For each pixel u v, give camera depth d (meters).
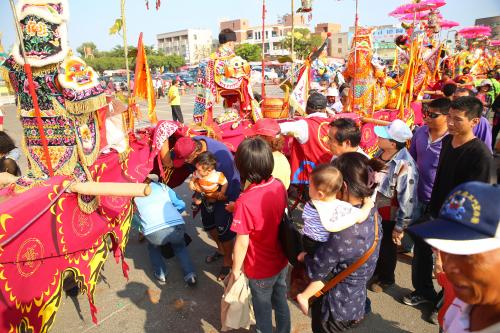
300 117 4.55
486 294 1.03
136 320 3.25
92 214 2.47
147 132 3.32
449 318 1.35
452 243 1.02
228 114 4.78
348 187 2.14
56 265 2.13
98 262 2.49
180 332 3.10
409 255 4.25
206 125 4.31
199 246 4.58
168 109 18.61
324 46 5.02
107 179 2.80
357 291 2.22
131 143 3.13
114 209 2.73
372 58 5.96
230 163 3.60
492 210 1.00
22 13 2.21
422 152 3.60
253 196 2.19
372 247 2.15
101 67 46.59
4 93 22.11
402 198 2.99
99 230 2.53
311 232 2.07
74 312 3.35
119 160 2.89
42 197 2.03
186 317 3.28
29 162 2.54
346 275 2.16
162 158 3.39
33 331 1.95
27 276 1.92
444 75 9.67
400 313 3.29
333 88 8.15
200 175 3.39
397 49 8.26
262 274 2.35
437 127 3.43
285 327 2.67
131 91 3.31
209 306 3.43
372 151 5.50
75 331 3.10
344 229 2.02
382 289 3.57
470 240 1.00
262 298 2.43
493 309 1.07
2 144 3.62
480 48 16.66
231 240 3.64
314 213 2.09
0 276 1.76
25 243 1.91
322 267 2.09
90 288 2.38
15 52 2.25
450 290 1.74
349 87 6.27
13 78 2.43
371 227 2.14
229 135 4.55
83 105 2.34
